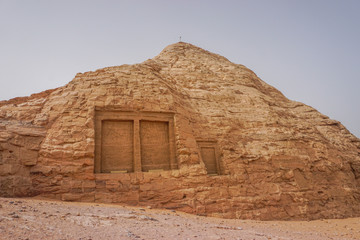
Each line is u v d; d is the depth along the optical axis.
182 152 17.20
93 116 16.38
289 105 32.53
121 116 17.23
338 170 23.06
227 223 12.66
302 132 25.39
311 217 18.41
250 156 20.16
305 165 21.17
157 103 18.45
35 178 13.69
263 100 27.92
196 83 27.47
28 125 15.23
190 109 22.20
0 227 5.30
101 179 14.49
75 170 14.25
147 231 7.28
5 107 16.33
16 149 13.77
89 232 6.28
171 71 29.42
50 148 14.62
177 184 15.70
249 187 18.11
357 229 14.48
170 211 13.81
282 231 11.73
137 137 16.95
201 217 13.79
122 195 14.30
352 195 21.91
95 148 15.75
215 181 17.12
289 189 19.16
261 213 16.83
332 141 27.22
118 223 7.98
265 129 23.31
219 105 24.69
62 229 6.16
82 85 18.03
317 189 20.44
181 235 7.29
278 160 20.64
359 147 28.70
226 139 21.14
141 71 20.81
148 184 15.09
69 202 12.77
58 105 16.66
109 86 18.16
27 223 6.09
